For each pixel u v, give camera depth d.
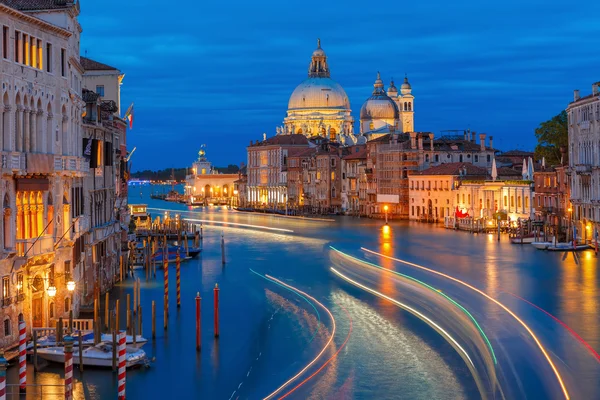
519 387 44.25
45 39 51.25
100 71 91.56
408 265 87.25
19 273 49.41
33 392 45.56
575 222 114.75
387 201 190.00
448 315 64.44
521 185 139.75
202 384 48.84
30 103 49.34
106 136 74.56
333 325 63.34
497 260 97.12
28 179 48.69
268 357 54.31
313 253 113.06
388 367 52.12
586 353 49.22
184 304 71.50
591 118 108.25
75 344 50.00
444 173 165.50
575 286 75.25
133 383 48.62
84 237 63.38
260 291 78.81
